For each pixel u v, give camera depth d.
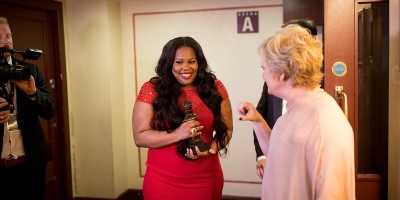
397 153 1.89
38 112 2.08
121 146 3.60
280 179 1.10
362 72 1.99
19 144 2.04
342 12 1.89
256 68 3.36
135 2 3.51
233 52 3.38
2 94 1.85
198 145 1.56
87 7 3.31
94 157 3.47
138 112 1.65
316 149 1.01
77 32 3.36
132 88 3.61
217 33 3.39
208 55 3.43
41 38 3.04
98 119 3.42
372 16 1.96
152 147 1.62
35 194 2.15
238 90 3.42
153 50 3.53
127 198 3.71
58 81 3.24
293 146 1.06
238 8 3.32
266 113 1.98
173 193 1.67
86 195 3.54
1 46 1.98
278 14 3.27
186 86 1.70
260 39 3.32
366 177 1.97
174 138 1.56
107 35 3.31
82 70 3.39
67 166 3.34
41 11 3.04
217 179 1.76
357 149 1.96
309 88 1.09
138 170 3.71
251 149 3.45
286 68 1.05
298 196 1.06
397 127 1.88
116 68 3.47
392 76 1.88
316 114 1.04
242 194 3.50
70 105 3.45
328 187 0.97
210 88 1.70
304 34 1.07
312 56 1.04
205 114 1.68
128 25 3.55
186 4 3.42
